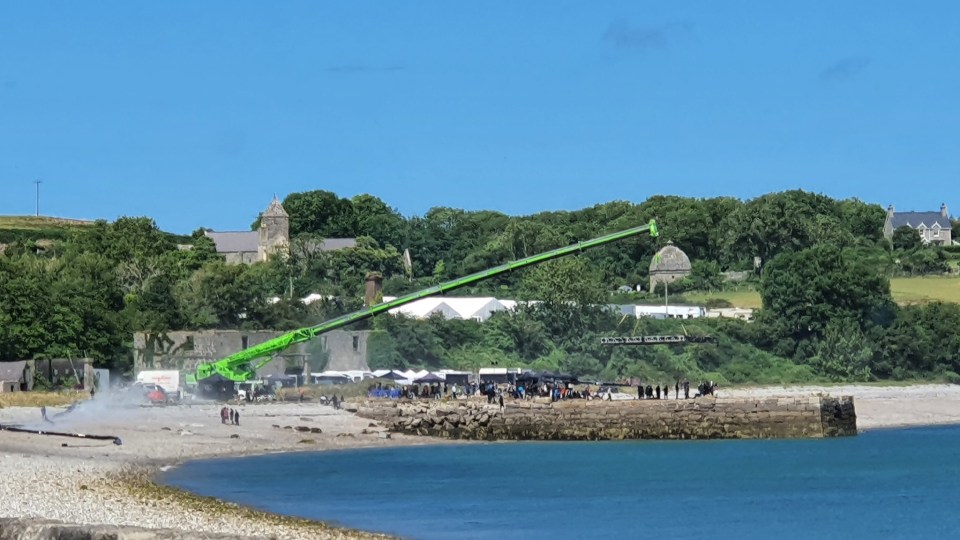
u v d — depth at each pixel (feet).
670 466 419.54
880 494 357.61
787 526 296.92
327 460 403.54
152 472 338.34
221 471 355.77
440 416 495.41
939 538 282.77
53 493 258.98
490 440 493.77
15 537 185.78
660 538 274.16
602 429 495.82
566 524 288.30
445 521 283.79
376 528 264.72
